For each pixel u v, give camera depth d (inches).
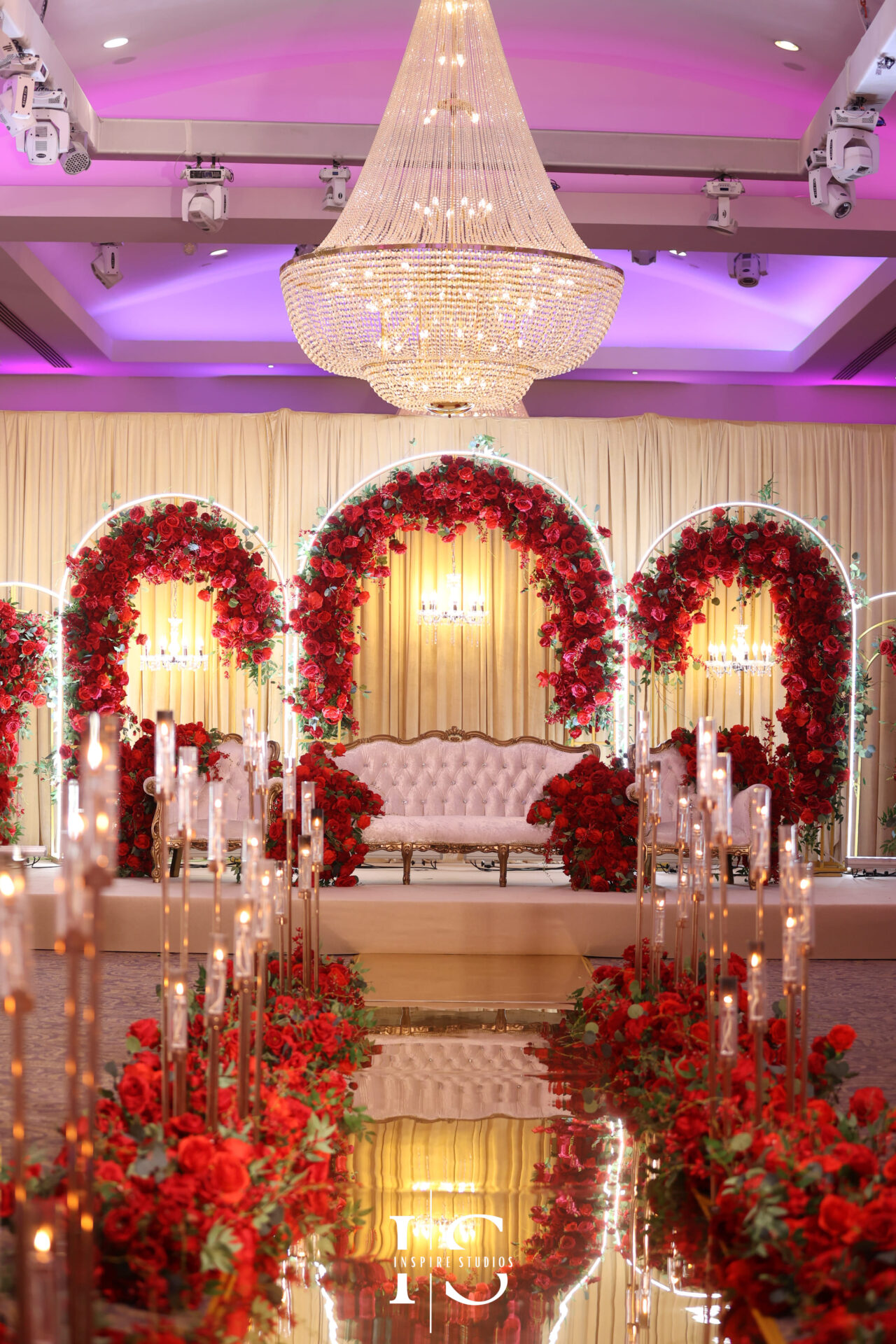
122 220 316.2
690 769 338.3
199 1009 183.3
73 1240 98.1
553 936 282.8
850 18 262.8
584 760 319.6
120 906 285.9
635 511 386.6
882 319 377.1
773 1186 121.5
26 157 309.1
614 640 378.9
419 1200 147.8
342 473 384.2
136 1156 124.8
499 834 311.4
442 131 191.5
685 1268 129.6
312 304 196.2
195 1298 118.8
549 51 307.4
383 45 304.3
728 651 396.2
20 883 91.4
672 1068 169.5
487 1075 200.5
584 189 320.8
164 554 372.2
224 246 391.5
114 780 98.7
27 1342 92.2
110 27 270.8
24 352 424.5
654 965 211.3
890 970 275.7
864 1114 144.2
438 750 354.9
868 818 384.5
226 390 454.6
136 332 437.7
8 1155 151.9
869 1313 108.3
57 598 382.6
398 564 403.9
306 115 311.3
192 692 395.5
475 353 194.1
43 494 384.5
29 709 379.6
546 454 386.3
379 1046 217.9
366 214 192.7
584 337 199.2
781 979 262.4
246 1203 127.3
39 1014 230.2
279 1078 161.2
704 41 292.2
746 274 381.7
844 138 271.3
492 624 404.5
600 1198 149.0
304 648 372.8
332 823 301.6
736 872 350.3
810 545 377.7
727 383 455.2
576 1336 114.2
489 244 180.9
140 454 385.7
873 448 391.9
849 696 378.9
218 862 140.7
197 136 296.8
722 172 302.2
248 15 281.0
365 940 281.3
